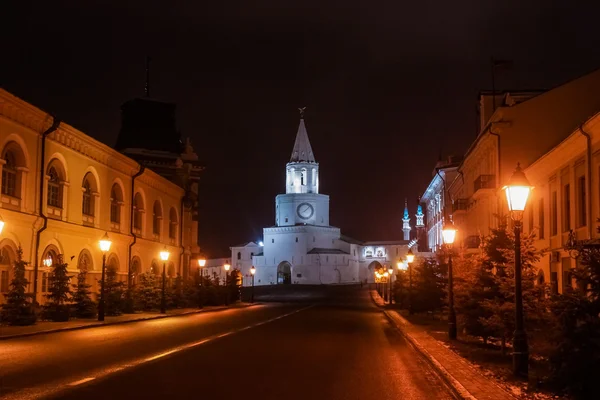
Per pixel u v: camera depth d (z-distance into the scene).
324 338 24.78
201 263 56.03
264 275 129.50
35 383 12.73
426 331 27.31
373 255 138.75
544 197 28.67
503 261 19.30
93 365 15.46
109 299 36.59
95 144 38.22
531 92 38.31
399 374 15.18
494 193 36.25
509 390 12.24
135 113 59.66
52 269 32.50
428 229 84.12
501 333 17.75
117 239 42.19
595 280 10.70
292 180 134.62
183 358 17.31
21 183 30.69
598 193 21.77
